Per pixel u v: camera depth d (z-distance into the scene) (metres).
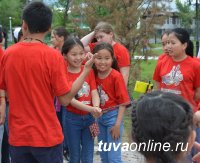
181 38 3.57
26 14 2.80
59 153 2.91
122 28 10.23
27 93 2.78
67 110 3.73
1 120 3.62
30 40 2.82
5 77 2.86
